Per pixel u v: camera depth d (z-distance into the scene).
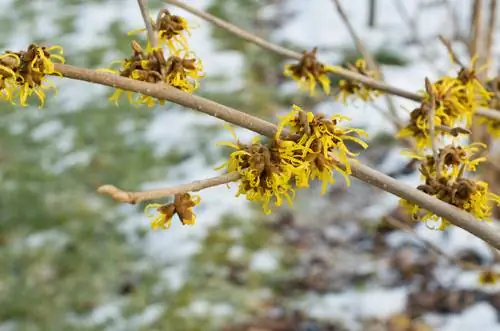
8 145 5.13
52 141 5.16
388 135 4.95
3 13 6.70
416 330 3.66
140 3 1.22
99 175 4.86
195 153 5.00
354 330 3.70
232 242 4.32
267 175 0.98
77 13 6.60
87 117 5.36
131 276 4.13
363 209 4.55
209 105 1.04
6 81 1.01
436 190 1.12
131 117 5.36
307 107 5.32
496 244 1.07
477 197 1.10
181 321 3.78
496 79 1.75
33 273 4.15
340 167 1.03
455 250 4.11
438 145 1.45
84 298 3.99
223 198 4.68
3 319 3.90
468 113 1.43
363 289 3.99
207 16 1.57
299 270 4.14
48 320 3.86
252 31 6.32
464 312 3.75
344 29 6.10
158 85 1.04
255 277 4.09
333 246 4.30
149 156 4.99
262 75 5.77
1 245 4.36
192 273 4.11
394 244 4.27
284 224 4.49
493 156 3.10
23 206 4.62
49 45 6.15
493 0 2.53
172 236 4.39
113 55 5.98
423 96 1.51
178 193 0.90
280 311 3.86
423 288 3.93
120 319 3.84
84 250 4.30
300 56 1.59
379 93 1.81
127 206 4.62
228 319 3.80
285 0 6.73
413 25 3.61
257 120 1.04
